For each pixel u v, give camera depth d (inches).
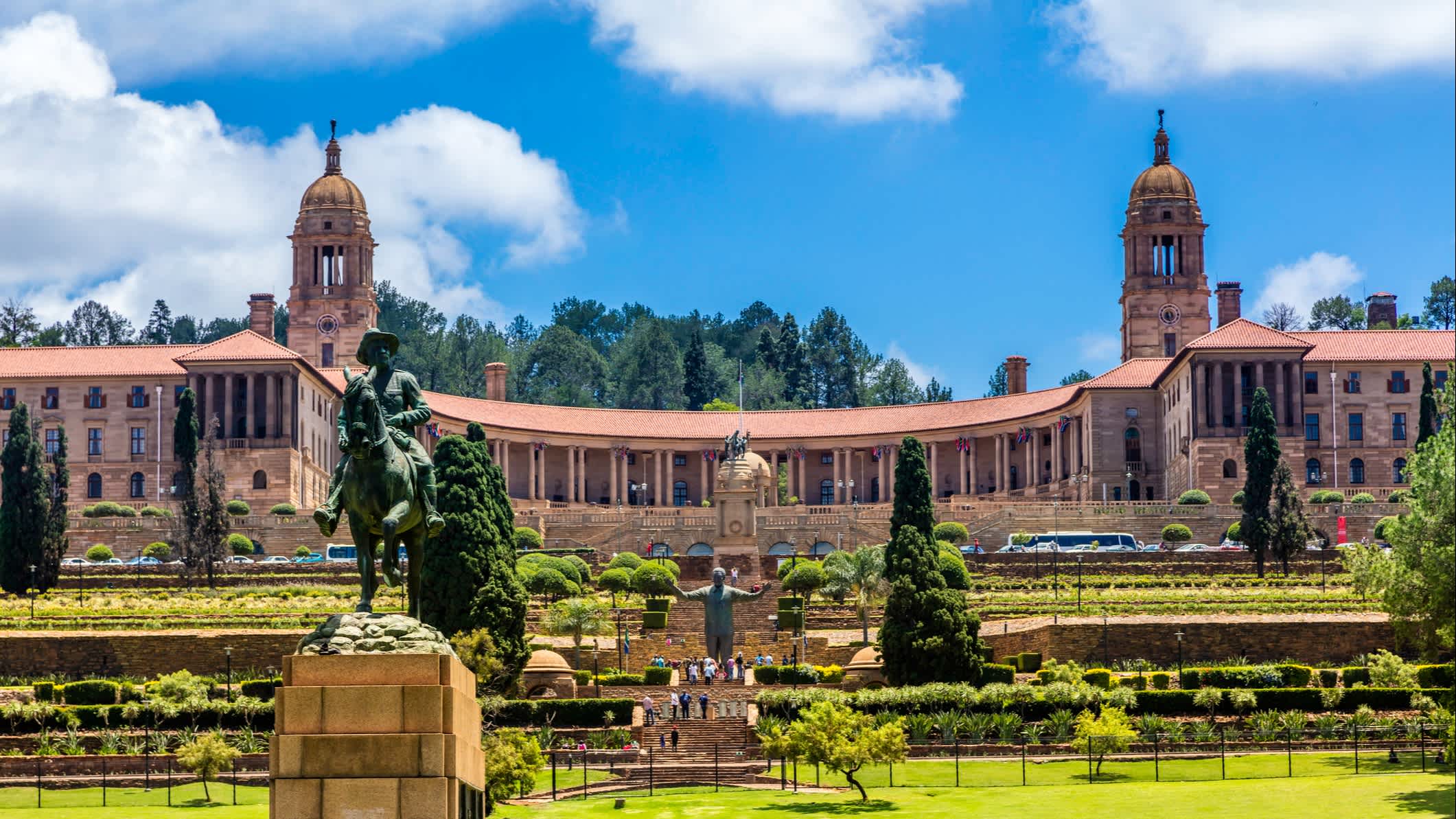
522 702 3378.4
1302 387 6274.6
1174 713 3302.2
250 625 4008.4
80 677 3720.5
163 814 2642.7
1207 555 5078.7
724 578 3956.7
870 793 2856.8
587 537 5836.6
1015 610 4254.4
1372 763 2903.5
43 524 4773.6
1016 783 2908.5
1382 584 2751.0
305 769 1414.9
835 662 4106.8
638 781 3046.3
